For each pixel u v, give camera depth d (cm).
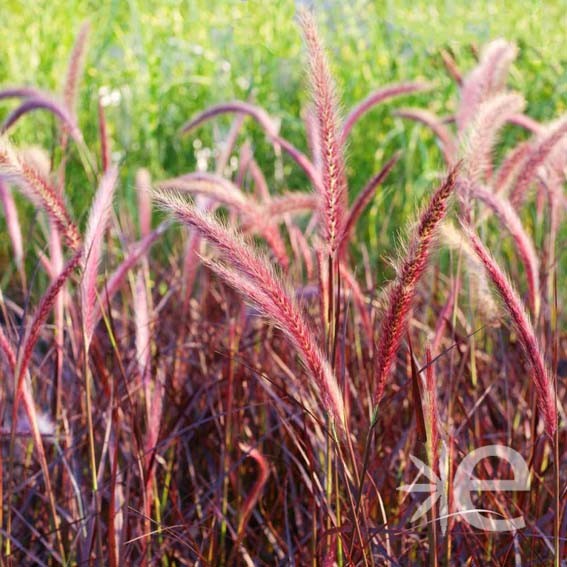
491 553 240
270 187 563
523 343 174
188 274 319
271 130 351
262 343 325
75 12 720
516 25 644
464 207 233
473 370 273
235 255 169
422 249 164
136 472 280
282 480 300
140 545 251
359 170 622
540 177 289
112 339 226
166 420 316
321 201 191
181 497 301
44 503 279
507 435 270
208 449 311
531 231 409
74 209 520
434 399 185
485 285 234
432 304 347
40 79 677
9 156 206
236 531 276
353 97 646
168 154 645
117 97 642
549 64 608
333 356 193
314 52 194
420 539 246
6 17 731
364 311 266
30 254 489
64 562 230
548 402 175
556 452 177
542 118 607
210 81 660
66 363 329
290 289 174
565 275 403
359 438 283
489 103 238
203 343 346
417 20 663
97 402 288
